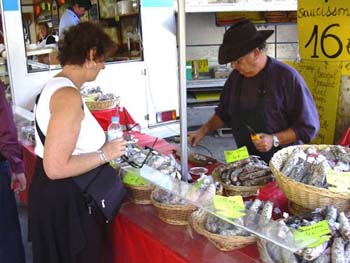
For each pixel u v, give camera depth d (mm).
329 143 3090
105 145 1745
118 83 4297
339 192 1477
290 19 6402
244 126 2416
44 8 4094
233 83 2494
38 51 3922
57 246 1799
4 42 3809
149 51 4391
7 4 3727
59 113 1566
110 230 1958
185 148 1899
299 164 1702
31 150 2930
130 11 4410
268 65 2297
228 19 6297
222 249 1496
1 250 2369
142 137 2994
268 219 1438
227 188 1860
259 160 2074
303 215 1493
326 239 1287
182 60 1761
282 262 1314
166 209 1694
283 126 2320
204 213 1619
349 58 2898
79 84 1753
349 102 2953
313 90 3141
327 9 2928
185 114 1848
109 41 1764
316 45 3055
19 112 3539
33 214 1812
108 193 1763
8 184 2344
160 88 4523
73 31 1731
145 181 1850
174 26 4469
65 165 1592
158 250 1612
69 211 1742
